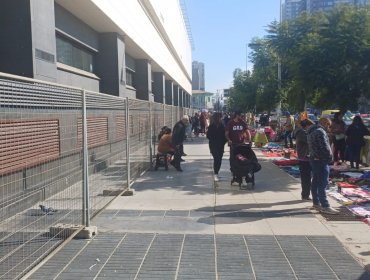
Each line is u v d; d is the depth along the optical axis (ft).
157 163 48.78
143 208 29.32
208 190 36.22
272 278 17.17
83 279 17.12
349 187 35.73
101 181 28.27
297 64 50.44
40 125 21.07
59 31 47.75
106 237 22.58
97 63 64.54
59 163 21.21
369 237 22.59
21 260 18.01
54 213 20.70
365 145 50.26
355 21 49.03
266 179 41.73
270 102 114.42
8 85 16.35
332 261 19.04
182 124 48.21
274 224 25.17
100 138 27.71
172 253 20.16
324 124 28.76
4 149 18.30
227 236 22.77
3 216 16.63
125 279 17.13
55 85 19.44
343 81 48.62
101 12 52.16
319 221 25.86
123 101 34.42
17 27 34.12
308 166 31.58
